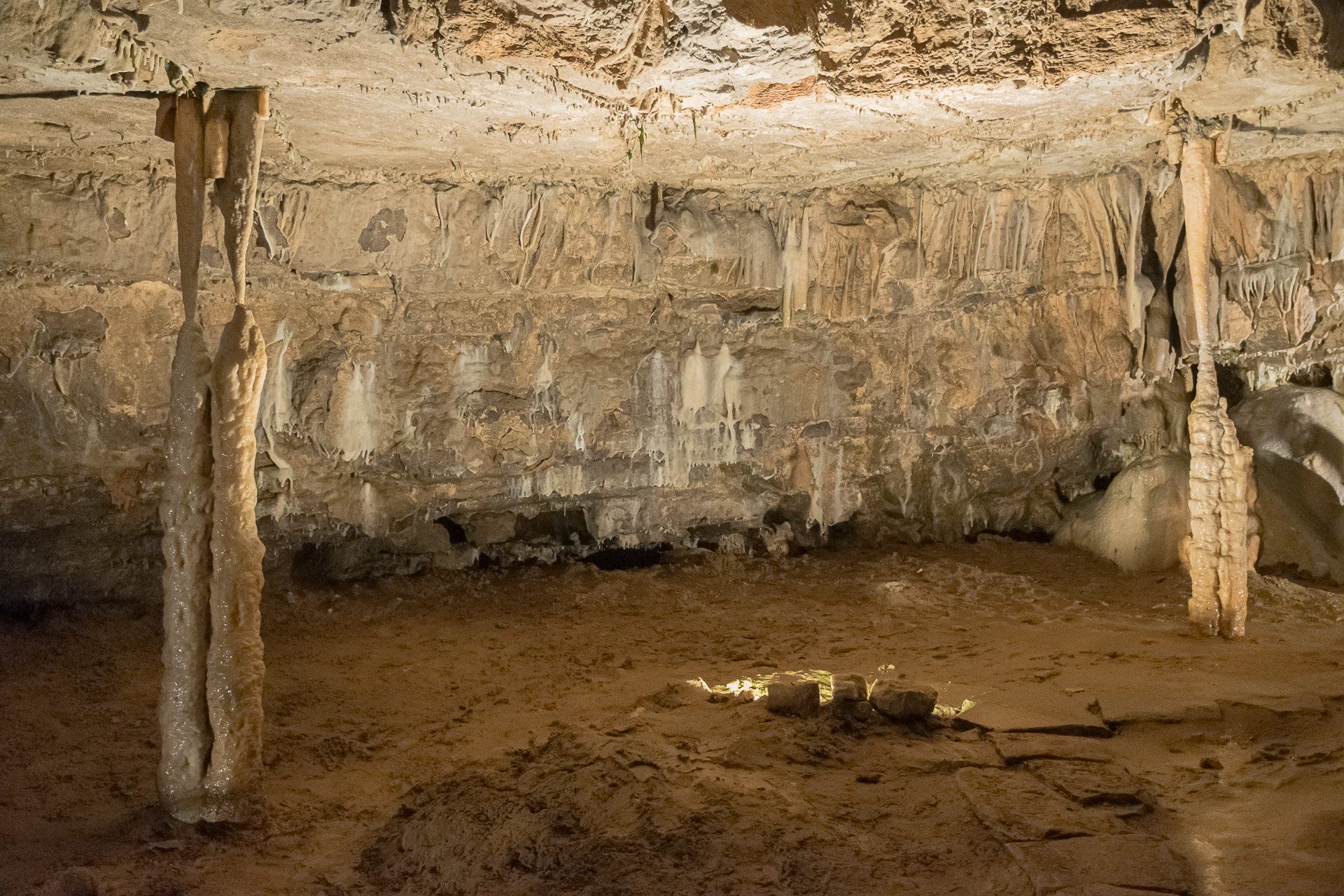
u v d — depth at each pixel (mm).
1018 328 12164
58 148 7629
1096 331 11883
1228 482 8367
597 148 8234
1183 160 7992
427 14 5277
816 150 8633
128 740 6469
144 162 8062
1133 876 4137
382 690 7570
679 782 5215
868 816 4891
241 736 5125
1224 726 6156
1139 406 12328
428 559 11273
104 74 5605
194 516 5047
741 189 10359
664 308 11422
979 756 5652
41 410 8664
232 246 5340
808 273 10945
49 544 9016
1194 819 4844
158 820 5105
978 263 11383
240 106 5426
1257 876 4148
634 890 4270
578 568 11586
